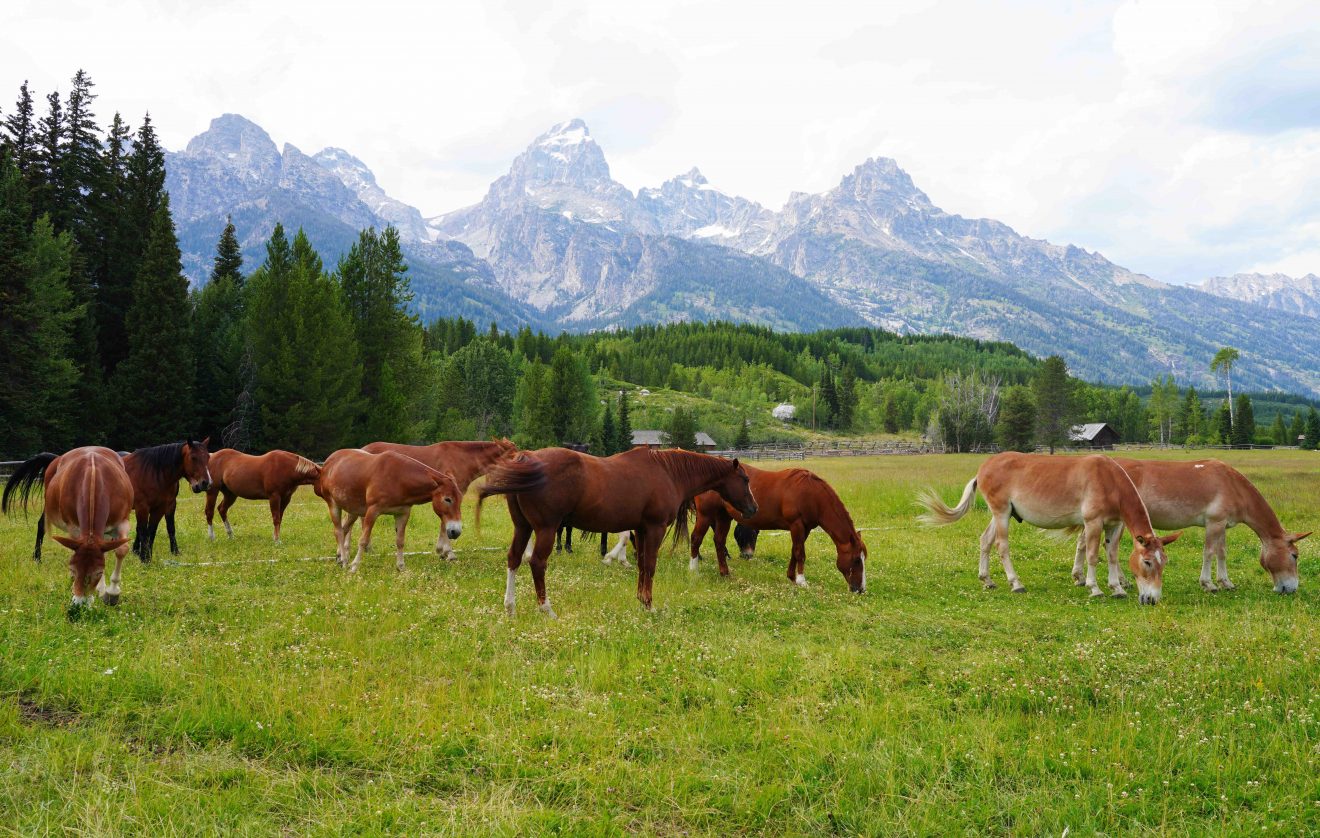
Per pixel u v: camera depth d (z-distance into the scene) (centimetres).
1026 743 581
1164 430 14425
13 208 3662
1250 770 540
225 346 4919
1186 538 1669
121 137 5159
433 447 1524
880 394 17012
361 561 1330
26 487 1163
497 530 1822
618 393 15362
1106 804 499
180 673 660
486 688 675
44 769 489
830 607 1070
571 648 806
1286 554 1167
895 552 1592
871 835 465
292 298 4478
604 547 1500
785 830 475
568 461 958
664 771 530
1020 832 470
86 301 4197
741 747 583
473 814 467
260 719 572
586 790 505
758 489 1268
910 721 630
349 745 549
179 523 1786
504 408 10006
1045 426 10894
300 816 460
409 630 851
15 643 708
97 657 701
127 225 4662
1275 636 884
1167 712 639
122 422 4206
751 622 979
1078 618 1024
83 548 834
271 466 1547
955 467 4634
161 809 448
